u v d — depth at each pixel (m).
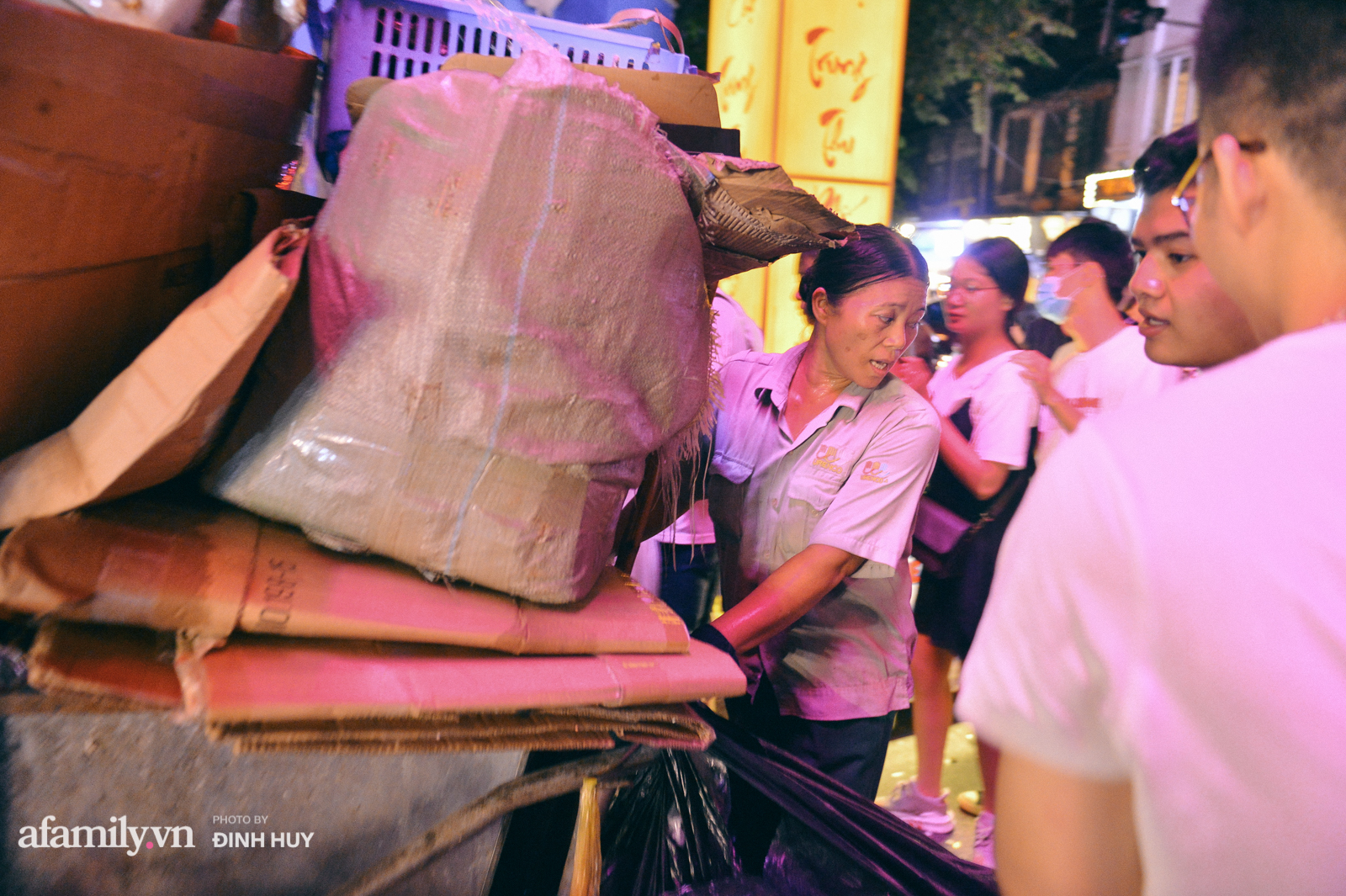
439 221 0.87
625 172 0.93
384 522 0.88
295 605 0.84
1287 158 0.61
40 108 0.77
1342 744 0.49
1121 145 11.68
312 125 1.23
